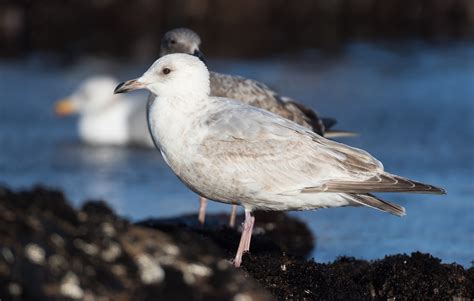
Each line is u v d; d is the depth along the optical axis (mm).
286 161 11000
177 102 11195
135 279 7055
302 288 10141
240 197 11203
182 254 7289
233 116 11133
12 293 6938
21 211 7328
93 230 7250
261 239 12922
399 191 10875
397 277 10773
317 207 11258
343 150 11180
